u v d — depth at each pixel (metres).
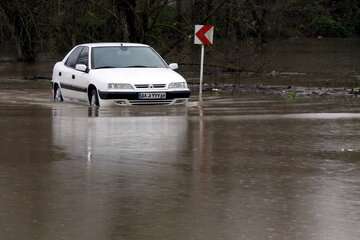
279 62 77.38
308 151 22.77
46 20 67.25
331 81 55.72
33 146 23.12
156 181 18.28
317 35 149.25
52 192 17.06
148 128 27.23
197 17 65.12
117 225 14.42
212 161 20.94
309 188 17.66
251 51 64.31
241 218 14.97
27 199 16.42
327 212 15.45
